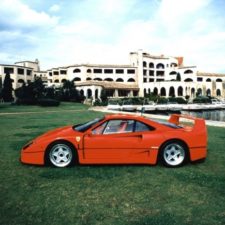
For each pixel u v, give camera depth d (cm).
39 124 1522
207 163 655
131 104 4728
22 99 4141
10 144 882
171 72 8531
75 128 660
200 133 631
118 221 360
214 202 424
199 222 358
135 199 434
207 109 4412
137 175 555
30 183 506
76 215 377
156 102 5153
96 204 414
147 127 626
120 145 606
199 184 504
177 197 443
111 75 7925
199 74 8200
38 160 608
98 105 4566
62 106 4084
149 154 613
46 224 352
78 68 7656
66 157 614
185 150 620
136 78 7988
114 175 554
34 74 7788
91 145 602
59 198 437
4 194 454
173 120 734
